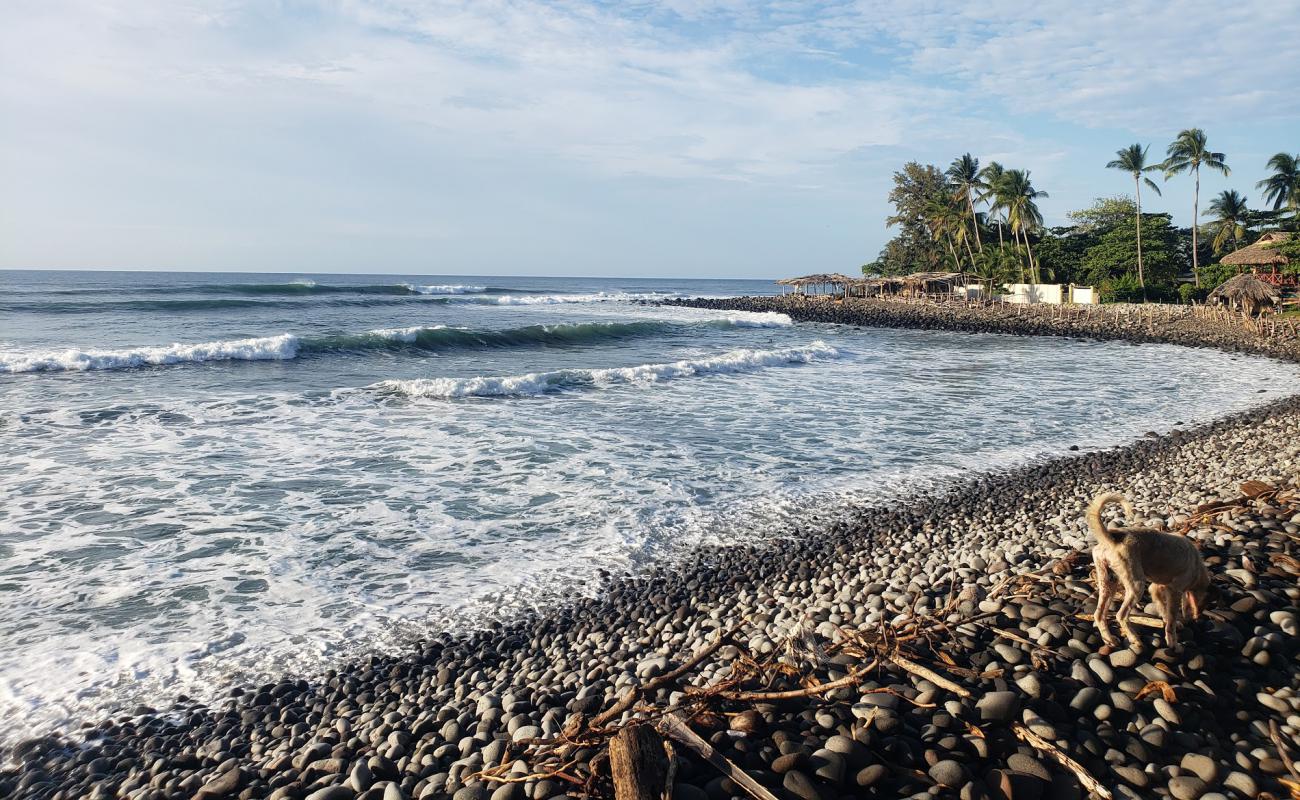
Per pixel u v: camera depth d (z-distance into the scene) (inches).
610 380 951.6
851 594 316.5
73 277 5487.2
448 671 271.9
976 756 172.1
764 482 513.3
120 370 936.9
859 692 196.4
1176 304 2267.5
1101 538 209.8
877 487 505.0
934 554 371.2
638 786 155.9
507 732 220.8
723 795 158.2
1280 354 1354.6
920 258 3597.4
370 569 362.6
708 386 933.8
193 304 1923.0
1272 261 2034.9
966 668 205.5
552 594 338.3
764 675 213.8
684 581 352.2
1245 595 235.1
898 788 161.6
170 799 205.2
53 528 403.2
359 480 502.6
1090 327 1932.8
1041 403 850.8
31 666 270.4
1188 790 160.7
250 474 508.7
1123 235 2677.2
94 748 229.5
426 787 188.9
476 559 376.2
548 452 583.5
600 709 229.5
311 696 259.8
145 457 540.7
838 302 3068.4
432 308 2421.3
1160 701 187.3
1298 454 547.5
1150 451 606.5
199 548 382.9
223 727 240.8
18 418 637.3
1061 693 192.2
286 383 875.4
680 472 534.6
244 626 305.1
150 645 287.9
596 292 4724.4
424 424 672.4
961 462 576.1
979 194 2942.9
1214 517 335.6
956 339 1856.5
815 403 828.6
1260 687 197.9
